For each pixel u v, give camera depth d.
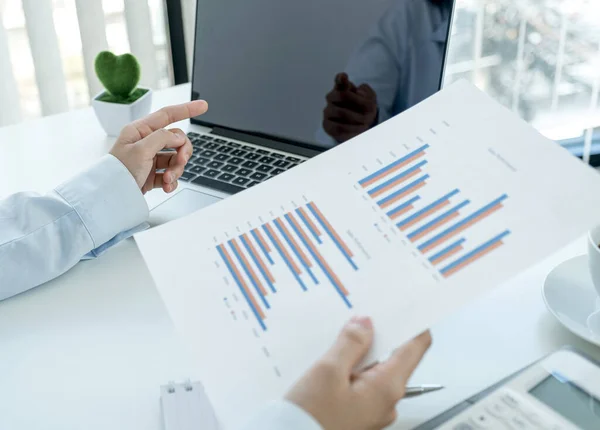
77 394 0.50
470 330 0.55
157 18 1.48
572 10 1.30
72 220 0.64
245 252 0.48
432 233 0.43
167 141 0.70
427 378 0.50
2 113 1.41
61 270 0.63
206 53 0.90
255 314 0.43
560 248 0.39
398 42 0.73
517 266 0.39
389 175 0.48
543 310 0.56
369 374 0.38
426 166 0.47
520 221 0.41
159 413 0.48
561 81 1.35
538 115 1.36
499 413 0.43
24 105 1.49
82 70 1.49
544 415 0.43
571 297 0.55
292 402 0.36
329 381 0.36
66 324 0.58
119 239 0.68
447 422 0.43
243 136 0.87
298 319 0.42
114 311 0.59
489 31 1.36
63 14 1.42
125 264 0.66
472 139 0.47
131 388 0.51
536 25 1.33
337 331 0.40
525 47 1.36
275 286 0.45
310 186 0.51
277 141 0.84
